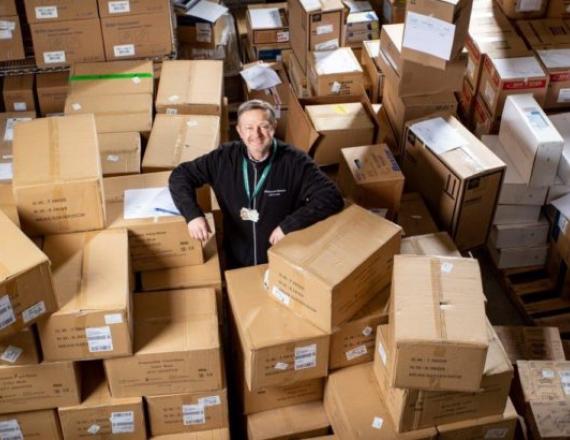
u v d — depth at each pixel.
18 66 4.00
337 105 3.89
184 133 3.35
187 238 2.76
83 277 2.43
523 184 3.70
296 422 2.75
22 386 2.46
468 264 2.47
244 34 5.28
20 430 2.59
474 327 2.29
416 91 3.84
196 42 4.74
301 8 4.33
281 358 2.50
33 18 3.80
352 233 2.61
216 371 2.55
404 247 3.10
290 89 4.09
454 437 2.55
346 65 4.18
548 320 3.62
